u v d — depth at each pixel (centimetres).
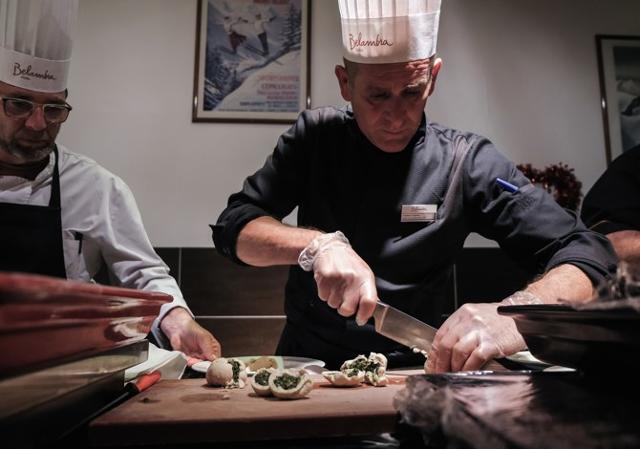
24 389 43
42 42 108
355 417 57
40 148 116
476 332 81
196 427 54
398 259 115
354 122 120
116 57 212
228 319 201
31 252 122
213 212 209
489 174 116
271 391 69
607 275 94
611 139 220
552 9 223
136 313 65
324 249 94
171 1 216
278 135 213
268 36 216
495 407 47
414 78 98
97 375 59
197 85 213
